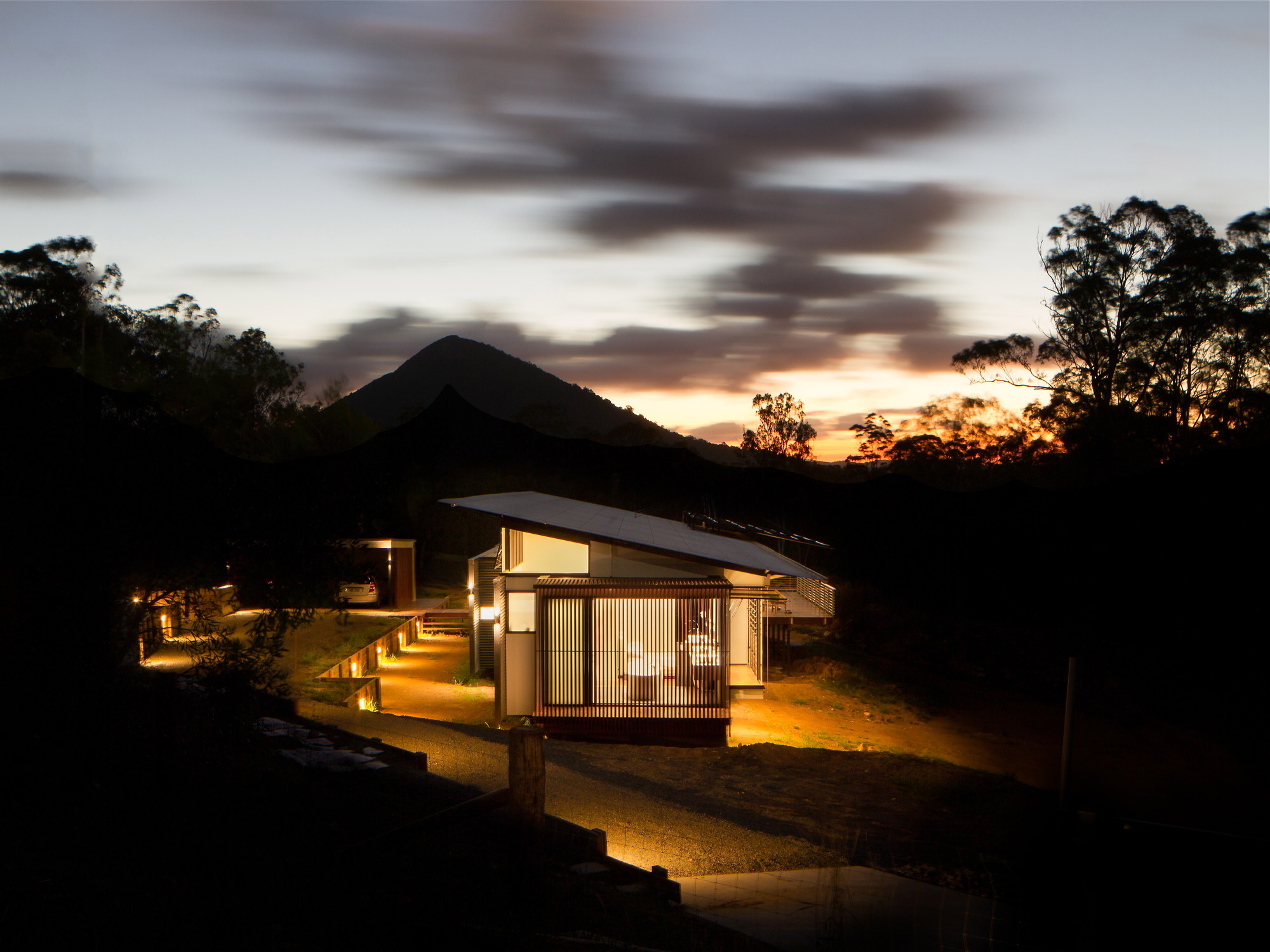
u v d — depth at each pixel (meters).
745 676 16.81
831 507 54.09
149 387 31.98
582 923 5.12
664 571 18.05
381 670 23.36
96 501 6.57
